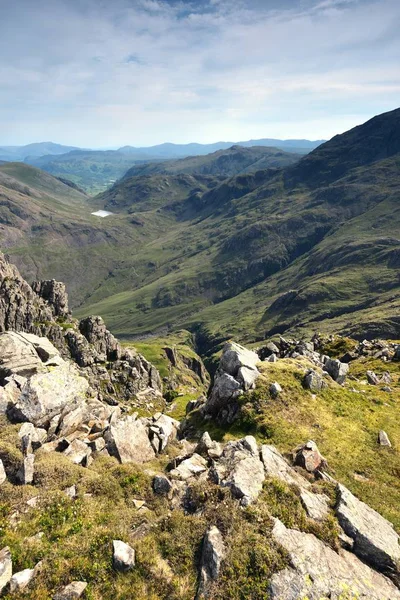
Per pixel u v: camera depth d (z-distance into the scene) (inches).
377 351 3415.4
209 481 848.3
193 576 621.0
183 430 1689.2
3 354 1525.6
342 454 1338.6
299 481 927.0
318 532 746.8
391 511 1024.9
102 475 861.8
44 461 861.8
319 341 4178.2
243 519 722.8
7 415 1047.6
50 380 1159.6
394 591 662.5
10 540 638.5
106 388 3880.4
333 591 618.2
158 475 871.1
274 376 1820.9
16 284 4256.9
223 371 1873.8
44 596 549.0
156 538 689.6
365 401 1852.9
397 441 1485.0
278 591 594.2
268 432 1450.5
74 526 690.8
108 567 616.7
